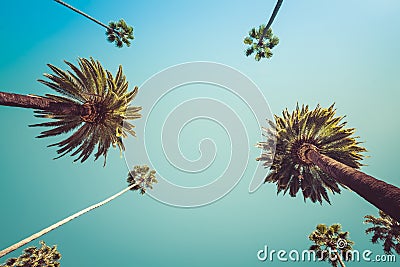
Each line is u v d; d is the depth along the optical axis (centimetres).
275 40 1185
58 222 1303
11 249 1063
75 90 1225
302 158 1416
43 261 1738
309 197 1570
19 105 962
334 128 1394
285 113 1511
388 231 1556
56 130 1259
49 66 1153
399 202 571
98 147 1468
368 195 699
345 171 902
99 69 1279
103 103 1291
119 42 1365
